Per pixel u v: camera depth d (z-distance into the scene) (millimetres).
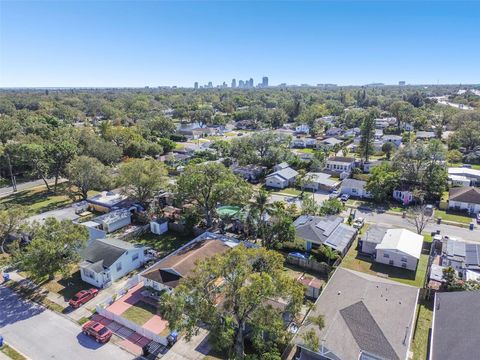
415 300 28062
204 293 23750
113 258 36281
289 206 52875
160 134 124562
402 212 54594
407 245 38844
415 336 27047
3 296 33594
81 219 52531
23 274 37594
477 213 53312
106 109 173125
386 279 33344
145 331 27719
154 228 47469
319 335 23734
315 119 148000
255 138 84438
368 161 84000
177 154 97750
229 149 90188
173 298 23422
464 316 25047
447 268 32625
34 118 112125
